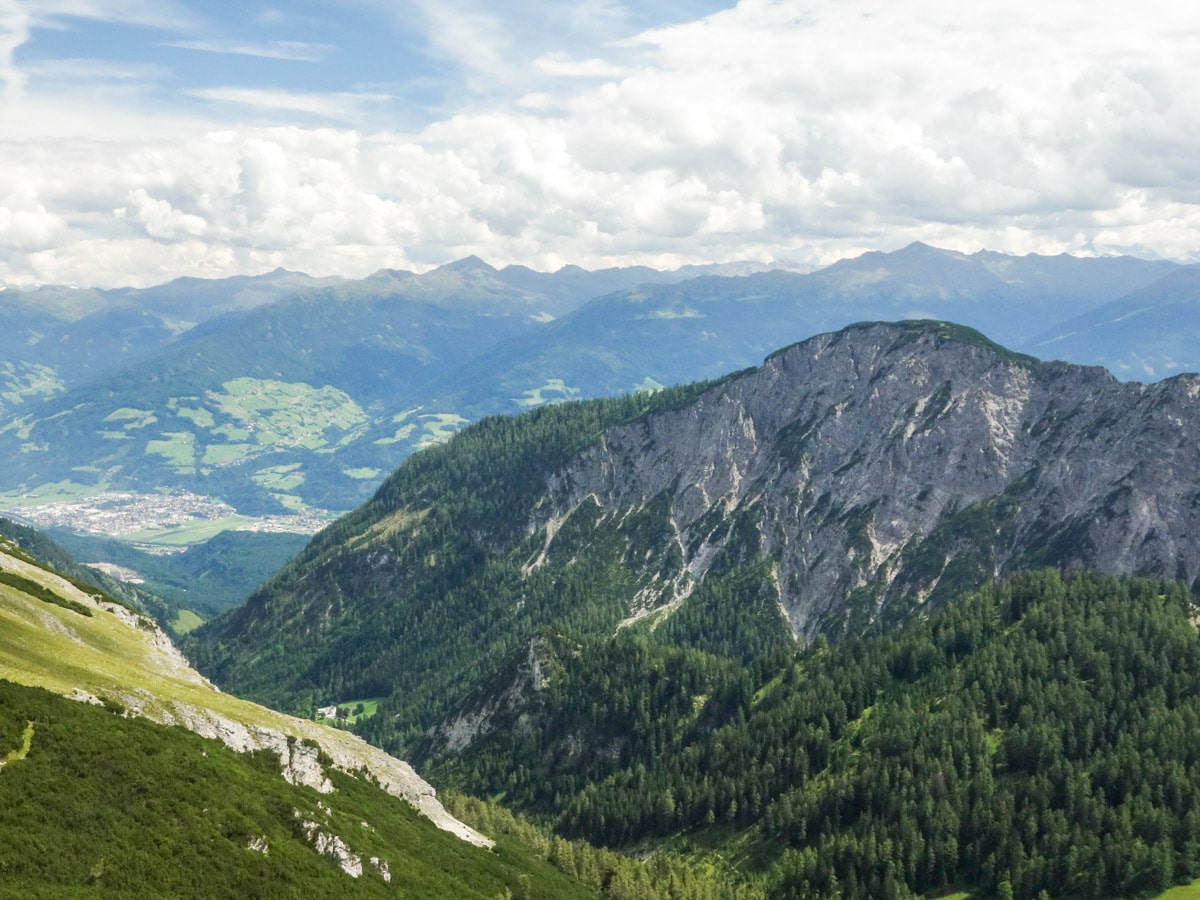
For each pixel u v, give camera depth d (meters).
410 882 132.12
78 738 113.50
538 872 177.25
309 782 147.88
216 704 155.00
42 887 88.88
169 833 106.62
